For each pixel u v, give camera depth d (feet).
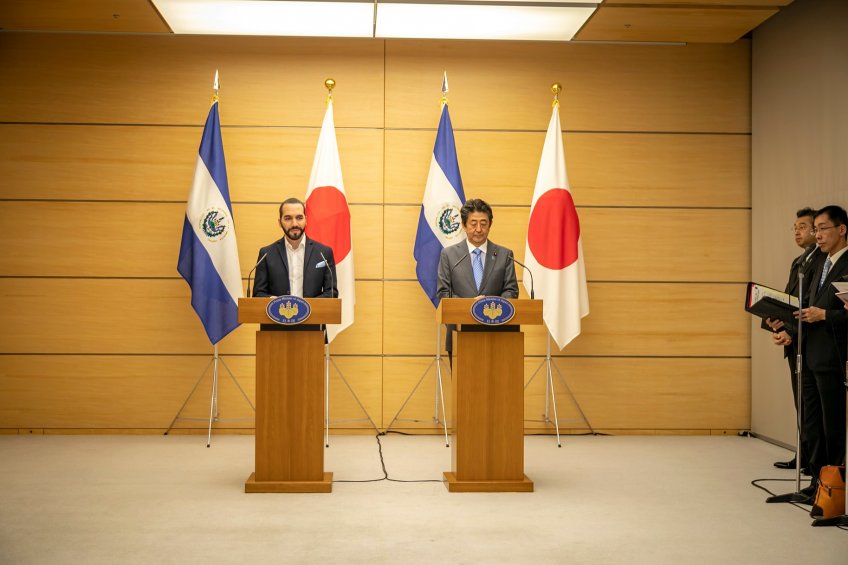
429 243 20.36
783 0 18.71
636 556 10.98
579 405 21.70
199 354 21.22
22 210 21.09
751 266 21.97
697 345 21.89
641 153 21.99
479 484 14.65
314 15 19.81
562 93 21.97
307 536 11.78
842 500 12.81
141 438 20.45
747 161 22.09
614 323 21.80
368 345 21.47
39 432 20.97
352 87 21.70
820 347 14.20
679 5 19.08
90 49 21.30
